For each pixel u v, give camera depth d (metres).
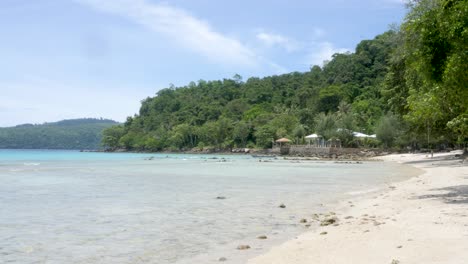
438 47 16.47
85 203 19.95
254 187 28.00
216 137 174.38
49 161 82.56
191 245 11.23
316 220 14.88
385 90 60.97
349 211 16.80
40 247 11.08
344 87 169.00
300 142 133.12
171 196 22.84
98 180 34.81
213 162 77.44
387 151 99.25
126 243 11.52
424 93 25.30
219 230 13.27
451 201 17.05
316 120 138.25
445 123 46.72
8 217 15.93
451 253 8.54
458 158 58.38
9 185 29.97
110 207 18.56
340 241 10.74
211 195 23.33
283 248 10.58
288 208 18.08
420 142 88.12
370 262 8.44
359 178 35.44
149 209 17.92
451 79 15.84
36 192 25.16
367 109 144.25
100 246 11.17
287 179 35.12
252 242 11.50
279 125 151.12
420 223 12.22
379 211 15.84
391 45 58.88
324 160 83.56
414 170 44.34
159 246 11.14
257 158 101.38
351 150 103.00
